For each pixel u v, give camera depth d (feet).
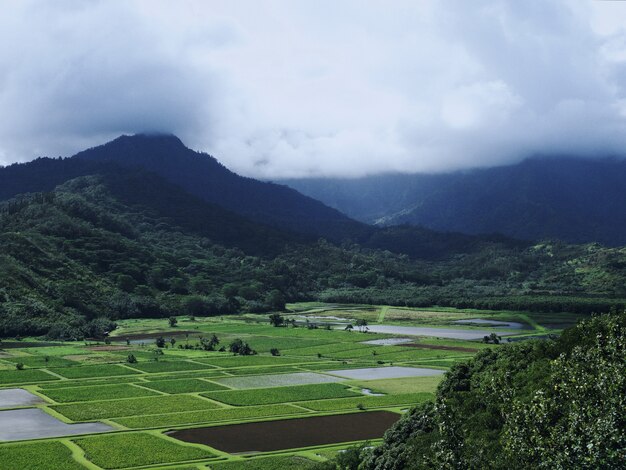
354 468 337.93
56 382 634.02
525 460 184.34
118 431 456.04
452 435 213.05
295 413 515.91
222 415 506.89
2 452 399.85
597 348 210.18
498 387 253.44
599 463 170.19
